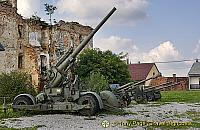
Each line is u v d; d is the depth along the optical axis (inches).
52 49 1846.7
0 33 1507.1
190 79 3284.9
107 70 1644.9
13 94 1116.5
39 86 1641.2
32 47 1704.0
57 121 655.8
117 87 1098.1
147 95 1321.4
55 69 793.6
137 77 3127.5
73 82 776.9
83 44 834.8
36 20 1753.2
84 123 626.8
